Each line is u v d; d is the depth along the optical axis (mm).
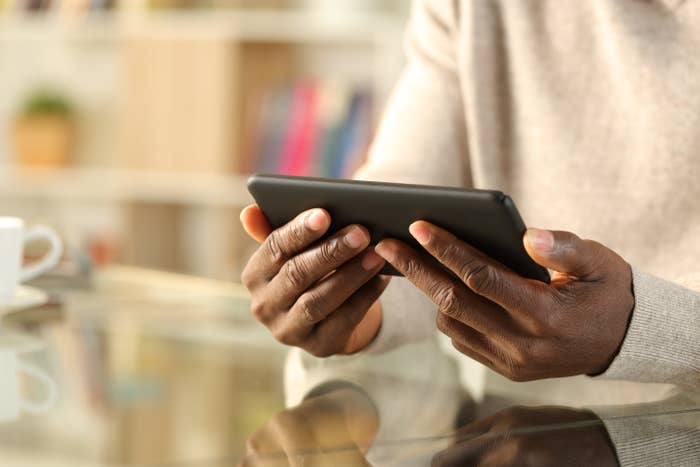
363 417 682
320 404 716
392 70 3393
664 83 1164
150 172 3654
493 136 1344
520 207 1352
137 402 700
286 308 941
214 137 3582
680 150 1159
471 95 1338
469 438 642
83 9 3734
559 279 837
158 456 564
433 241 793
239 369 835
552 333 800
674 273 1177
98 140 3996
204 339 985
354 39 3494
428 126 1347
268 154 3477
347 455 589
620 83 1219
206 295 1316
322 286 908
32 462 547
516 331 813
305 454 584
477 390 792
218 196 3598
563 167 1284
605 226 1252
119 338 983
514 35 1318
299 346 951
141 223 3773
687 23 1146
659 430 691
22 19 3809
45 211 4031
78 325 1062
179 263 3838
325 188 854
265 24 3523
